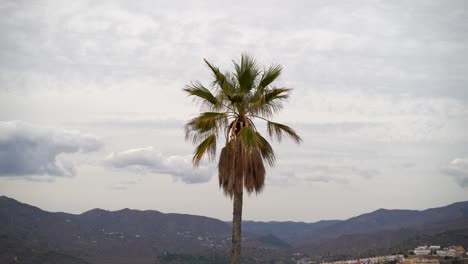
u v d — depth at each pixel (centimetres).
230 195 1602
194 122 1655
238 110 1672
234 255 1566
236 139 1627
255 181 1603
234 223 1585
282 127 1670
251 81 1645
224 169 1620
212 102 1675
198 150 1642
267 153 1678
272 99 1678
